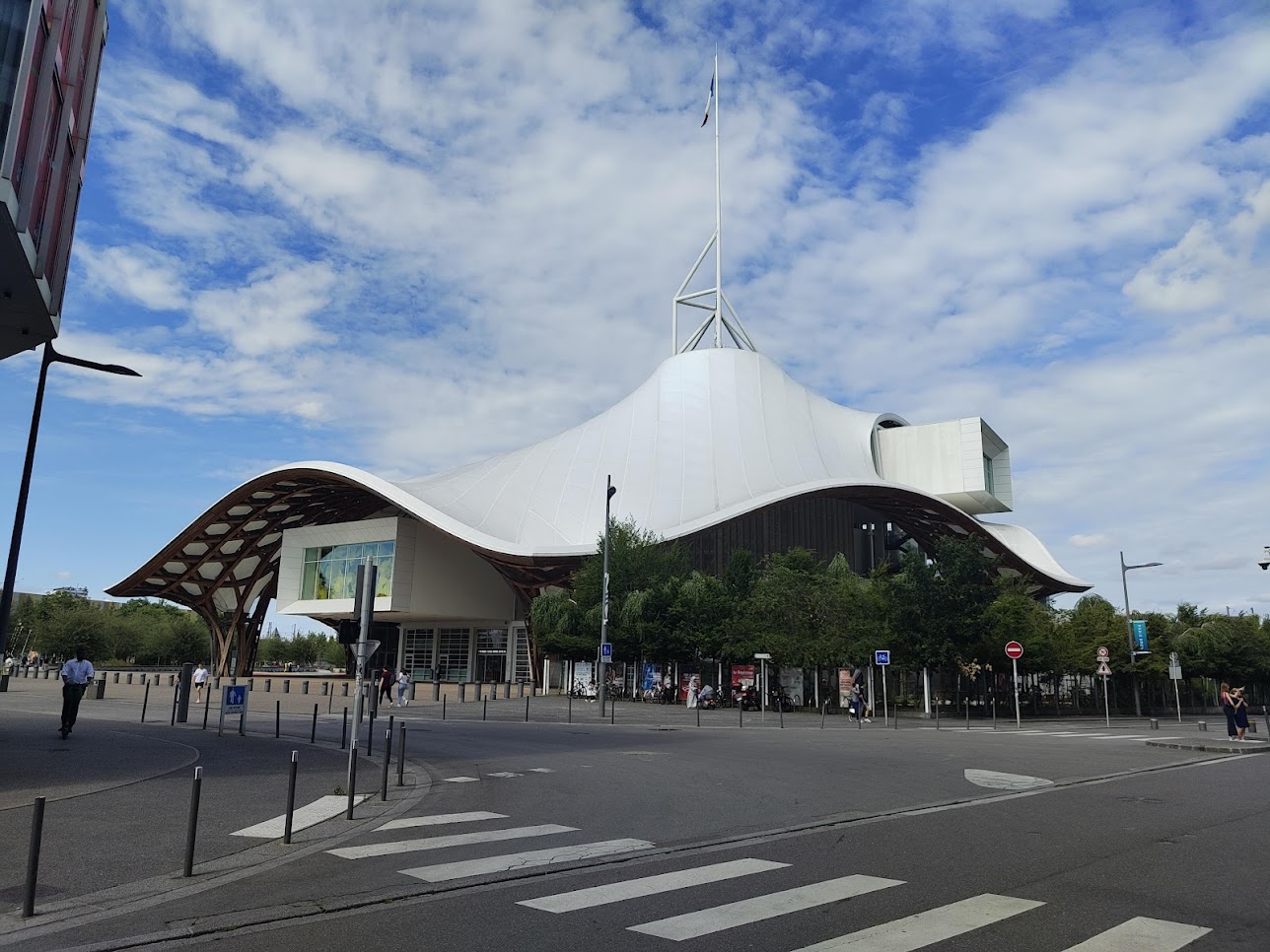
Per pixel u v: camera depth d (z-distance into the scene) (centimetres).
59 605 10881
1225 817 1225
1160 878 837
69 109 1783
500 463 7300
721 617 4772
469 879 827
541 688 5825
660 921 687
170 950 625
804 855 940
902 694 5338
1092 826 1140
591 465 6869
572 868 876
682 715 3894
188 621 11619
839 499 7356
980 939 639
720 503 6312
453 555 6944
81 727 2488
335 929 669
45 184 1695
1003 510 8444
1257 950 615
